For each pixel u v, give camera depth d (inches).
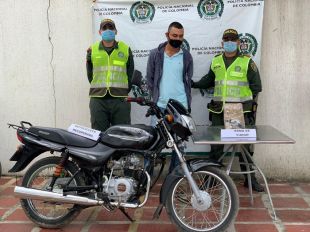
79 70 210.8
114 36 189.6
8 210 176.2
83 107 213.0
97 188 151.8
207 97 207.0
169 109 148.2
